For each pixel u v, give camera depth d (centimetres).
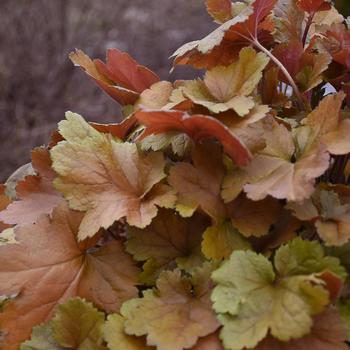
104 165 68
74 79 311
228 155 67
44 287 66
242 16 70
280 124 68
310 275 60
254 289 61
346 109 75
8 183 84
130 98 81
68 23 317
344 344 60
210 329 62
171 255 68
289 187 62
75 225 68
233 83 70
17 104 293
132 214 66
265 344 61
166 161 72
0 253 66
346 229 63
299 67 77
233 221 66
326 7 78
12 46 299
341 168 73
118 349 62
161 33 392
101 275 67
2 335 67
